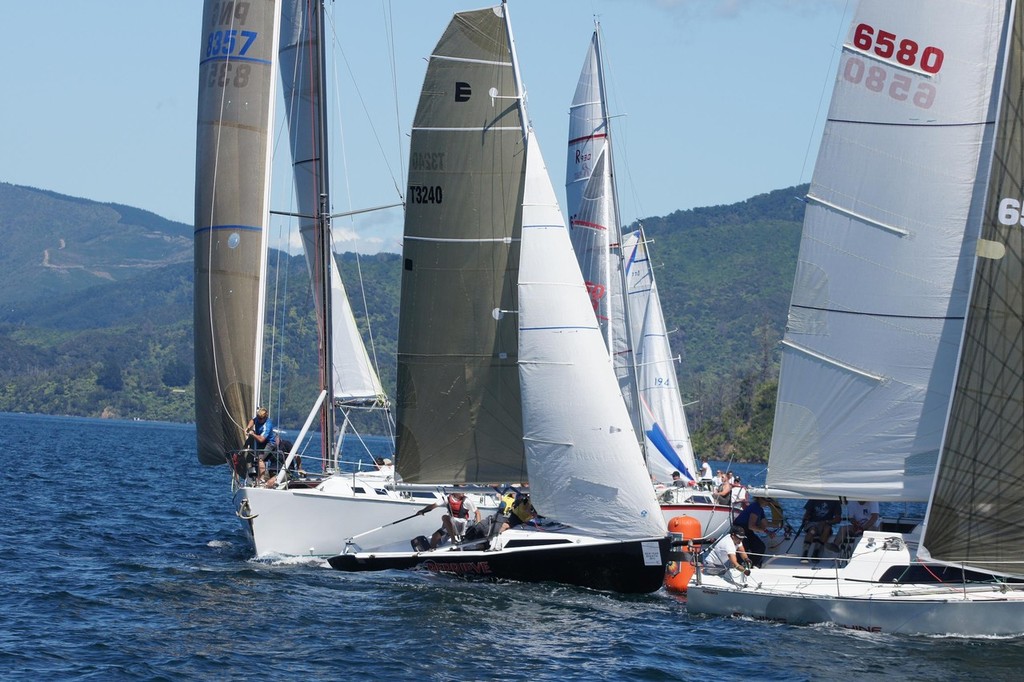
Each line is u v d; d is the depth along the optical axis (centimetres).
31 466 13300
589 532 5062
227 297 5903
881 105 4484
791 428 4638
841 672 3725
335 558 5394
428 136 5516
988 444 4109
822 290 4584
